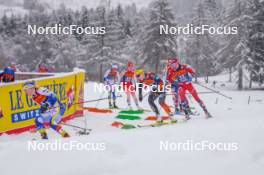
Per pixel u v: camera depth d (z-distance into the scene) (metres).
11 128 7.38
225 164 3.95
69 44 53.62
